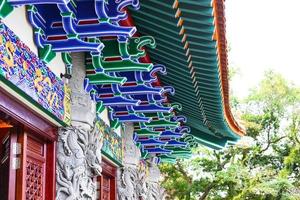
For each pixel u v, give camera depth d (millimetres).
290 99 29797
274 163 30266
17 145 5836
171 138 11844
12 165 5781
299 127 29359
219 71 7750
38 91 5645
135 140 10789
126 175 10312
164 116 10523
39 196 6273
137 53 6766
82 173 6641
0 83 4875
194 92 9078
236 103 30484
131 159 10484
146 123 10641
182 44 6766
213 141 12898
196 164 27484
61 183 6461
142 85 7754
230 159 28250
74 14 5441
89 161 6914
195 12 5664
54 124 6469
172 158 14047
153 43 6773
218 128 11930
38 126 6023
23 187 5770
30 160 6035
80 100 6840
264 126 29875
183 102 10148
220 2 5512
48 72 6012
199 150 27391
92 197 6941
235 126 11891
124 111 9086
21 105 5508
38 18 5559
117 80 6969
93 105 7277
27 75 5332
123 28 5512
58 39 5711
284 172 28359
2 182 5770
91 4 5527
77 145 6664
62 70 6566
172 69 8094
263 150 29750
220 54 7137
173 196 27672
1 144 6000
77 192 6523
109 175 9844
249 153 29156
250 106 30359
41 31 5625
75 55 6914
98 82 6934
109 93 7809
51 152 6504
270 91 30000
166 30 6512
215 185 27438
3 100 5113
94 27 5555
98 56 6652
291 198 26547
